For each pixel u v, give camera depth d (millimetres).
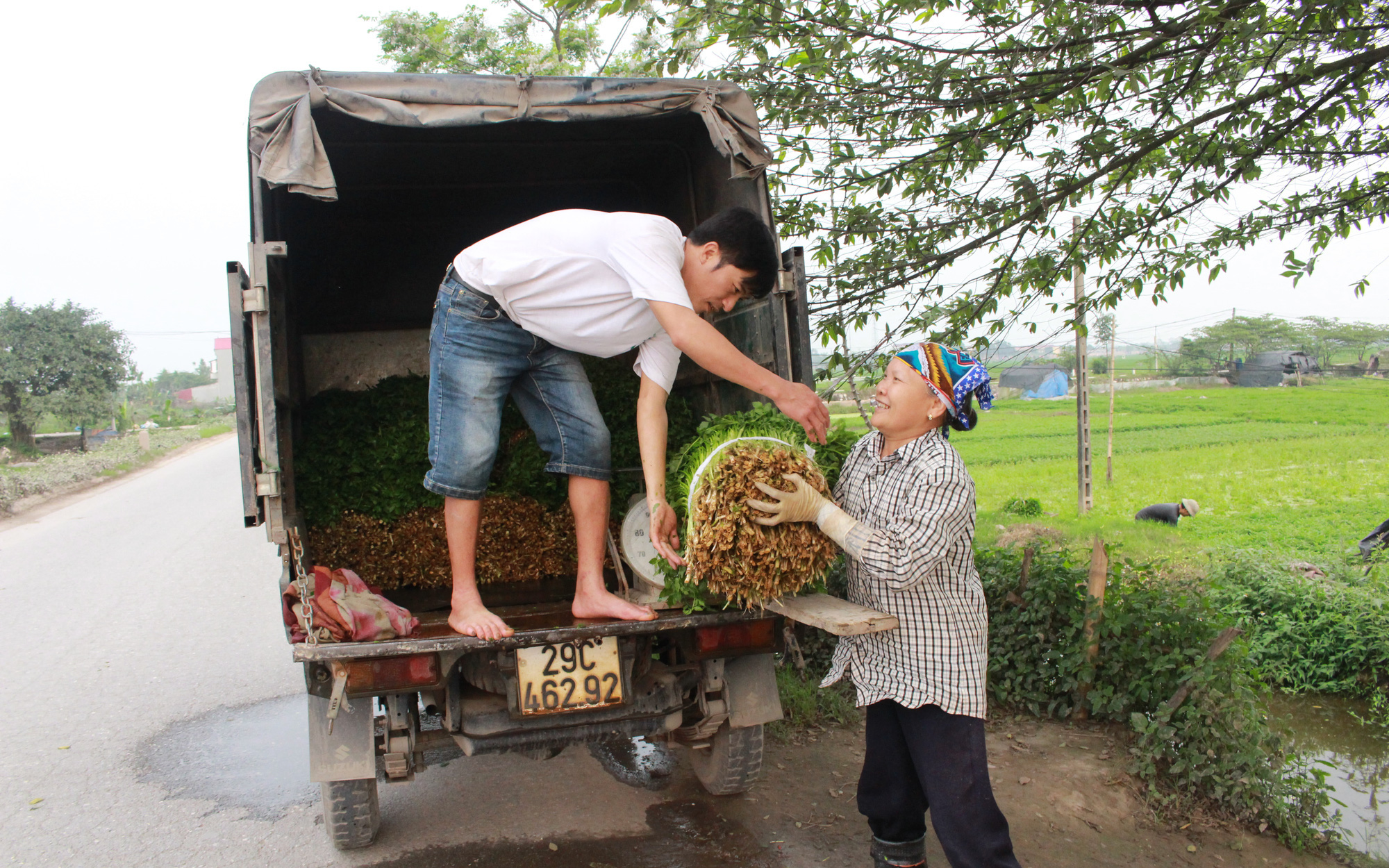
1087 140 5199
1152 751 3822
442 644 2607
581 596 3043
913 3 4812
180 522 13375
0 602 8094
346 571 2896
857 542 2414
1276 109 4812
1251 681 4301
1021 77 4859
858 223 5535
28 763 4367
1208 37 4609
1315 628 6160
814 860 3281
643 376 2977
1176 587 4734
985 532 10555
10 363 34312
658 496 2842
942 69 4738
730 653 3039
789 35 5035
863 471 2715
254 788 4051
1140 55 4727
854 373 5625
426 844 3461
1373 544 8875
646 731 3113
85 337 36219
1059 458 24641
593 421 3098
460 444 2893
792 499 2480
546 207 5160
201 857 3395
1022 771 3992
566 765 4250
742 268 2660
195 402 93688
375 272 5168
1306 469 20078
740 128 3611
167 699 5309
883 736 2676
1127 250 5473
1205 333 70500
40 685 5605
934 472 2436
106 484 22453
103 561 10172
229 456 30969
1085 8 4523
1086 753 4152
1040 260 5516
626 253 2600
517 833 3537
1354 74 4504
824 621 2338
